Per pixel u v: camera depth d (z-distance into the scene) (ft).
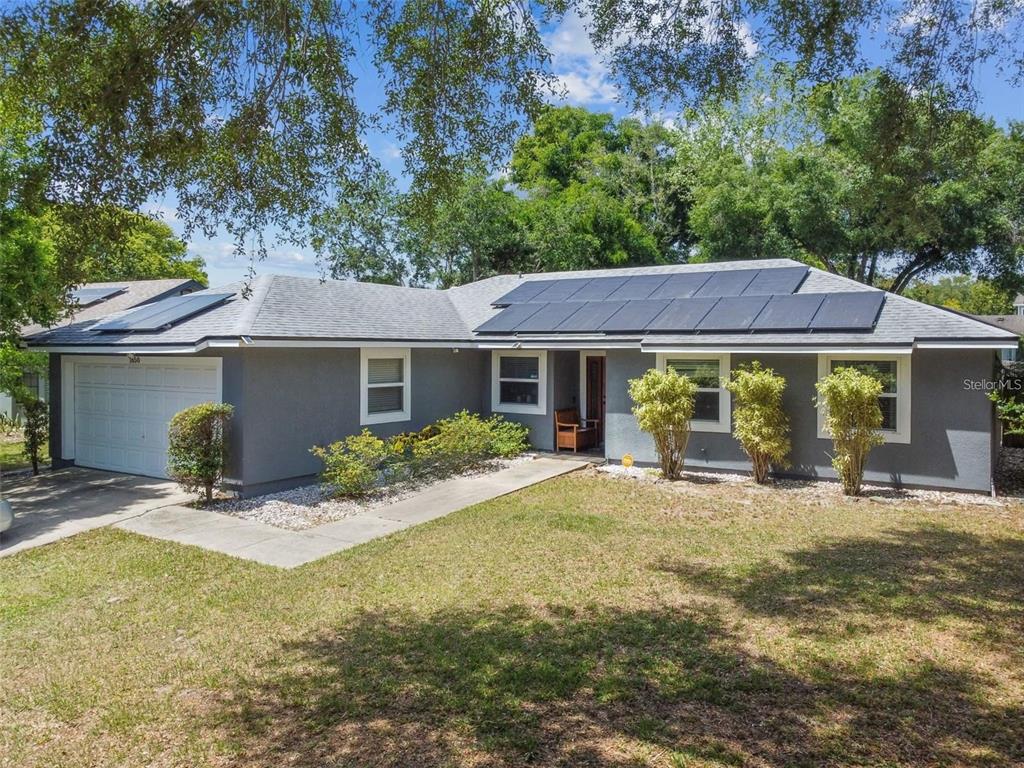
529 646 17.61
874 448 38.50
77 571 25.03
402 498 36.40
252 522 31.55
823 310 39.93
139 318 43.27
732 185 86.94
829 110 70.28
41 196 18.07
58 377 47.11
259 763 12.91
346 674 16.39
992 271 80.59
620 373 46.11
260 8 19.17
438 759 12.79
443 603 20.98
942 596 21.07
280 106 21.07
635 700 14.82
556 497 36.55
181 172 20.07
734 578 23.00
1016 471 44.91
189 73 18.61
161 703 15.35
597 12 20.81
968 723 13.79
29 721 14.78
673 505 34.50
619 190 108.06
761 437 38.45
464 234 90.43
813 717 14.05
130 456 43.52
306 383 39.78
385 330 44.29
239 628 19.52
